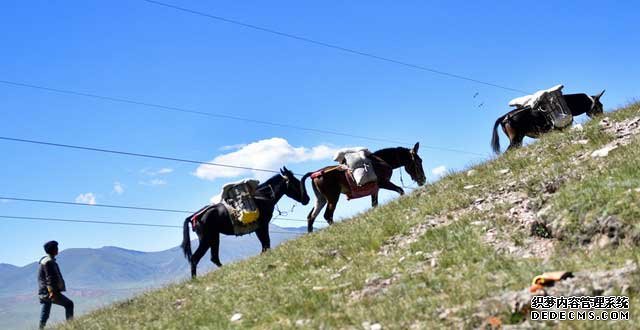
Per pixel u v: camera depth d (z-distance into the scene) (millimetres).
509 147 19500
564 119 18641
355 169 18531
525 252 9414
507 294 7469
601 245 8641
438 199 13398
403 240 11766
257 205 17156
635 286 6855
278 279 11742
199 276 15930
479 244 10078
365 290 9359
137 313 12484
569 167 11914
